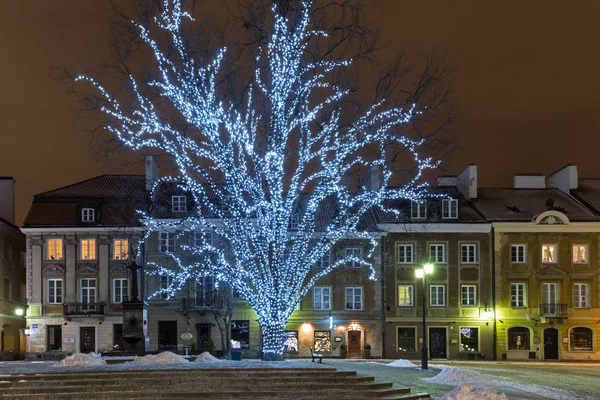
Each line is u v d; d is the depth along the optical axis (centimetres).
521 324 5375
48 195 5503
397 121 2886
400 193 3133
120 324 5344
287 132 2911
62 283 5372
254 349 5312
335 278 5409
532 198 5797
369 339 5375
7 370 2252
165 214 5303
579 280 5409
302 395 2042
